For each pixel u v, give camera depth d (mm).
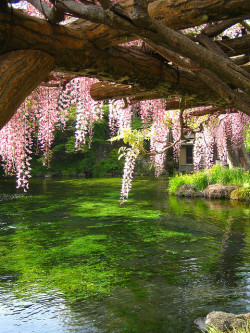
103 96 2148
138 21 1065
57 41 1250
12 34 1141
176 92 1821
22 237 7906
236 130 5137
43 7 1204
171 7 1192
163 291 4855
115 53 1490
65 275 5496
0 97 1117
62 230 8578
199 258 6266
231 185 13961
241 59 1845
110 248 6945
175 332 3766
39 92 2357
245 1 1077
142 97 2389
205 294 4727
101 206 12297
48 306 4465
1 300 4648
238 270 5609
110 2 1066
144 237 7820
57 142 30141
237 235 7859
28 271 5691
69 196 15227
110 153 30062
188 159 27000
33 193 16438
